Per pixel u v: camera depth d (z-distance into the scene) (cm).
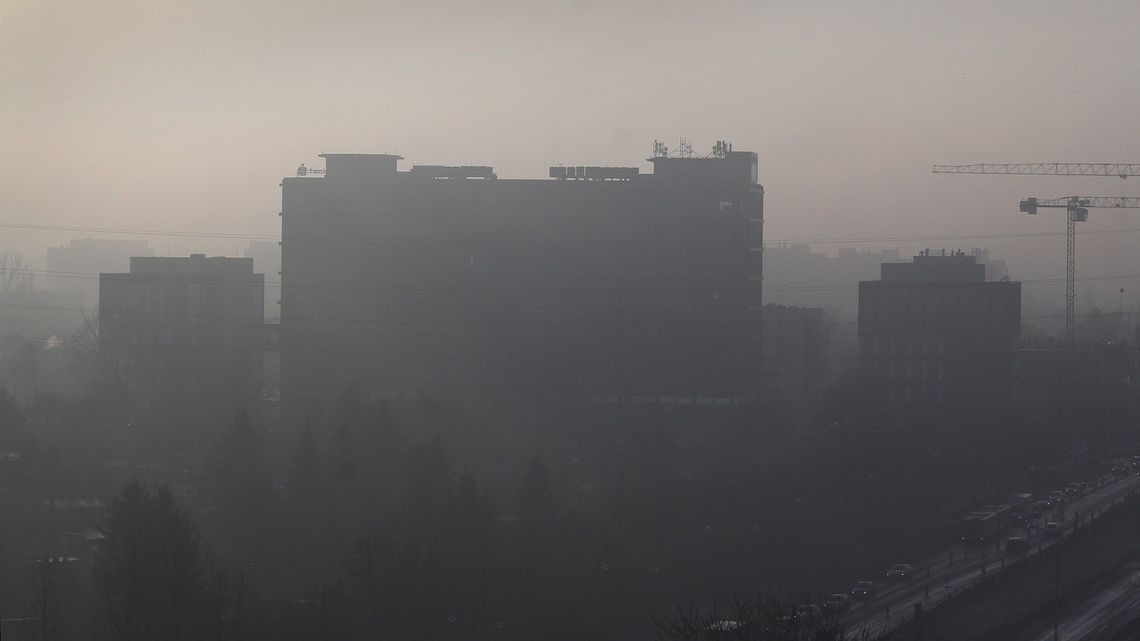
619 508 19638
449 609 15650
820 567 19225
